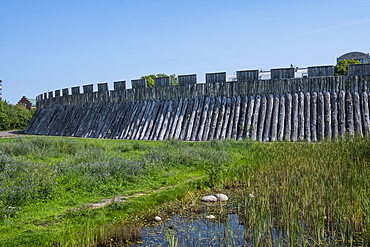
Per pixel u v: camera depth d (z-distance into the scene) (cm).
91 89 3803
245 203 926
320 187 970
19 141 2127
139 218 916
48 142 2089
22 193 952
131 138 3047
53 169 1261
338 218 809
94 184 1148
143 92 3241
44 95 4694
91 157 1520
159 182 1251
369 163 1255
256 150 1789
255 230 756
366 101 2331
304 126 2386
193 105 2886
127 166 1312
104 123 3409
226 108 2722
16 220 854
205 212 970
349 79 2405
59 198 1030
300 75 4688
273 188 1023
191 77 2958
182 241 780
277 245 741
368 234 740
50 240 742
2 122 5284
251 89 2673
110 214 913
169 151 1694
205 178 1290
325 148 1587
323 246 735
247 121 2562
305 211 862
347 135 1958
